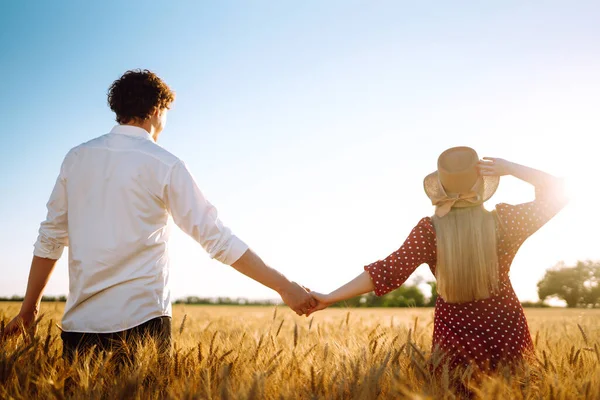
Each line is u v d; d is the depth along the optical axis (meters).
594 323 6.66
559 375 2.69
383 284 3.05
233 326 5.64
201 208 2.97
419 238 3.02
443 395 2.46
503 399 2.27
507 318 2.91
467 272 2.83
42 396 2.38
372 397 2.40
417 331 4.29
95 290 2.82
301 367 2.87
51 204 3.09
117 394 2.33
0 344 3.00
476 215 2.91
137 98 3.05
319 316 9.01
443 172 2.94
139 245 2.86
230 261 3.08
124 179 2.88
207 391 2.31
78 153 3.01
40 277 3.23
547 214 2.91
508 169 2.99
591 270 39.31
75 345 2.85
